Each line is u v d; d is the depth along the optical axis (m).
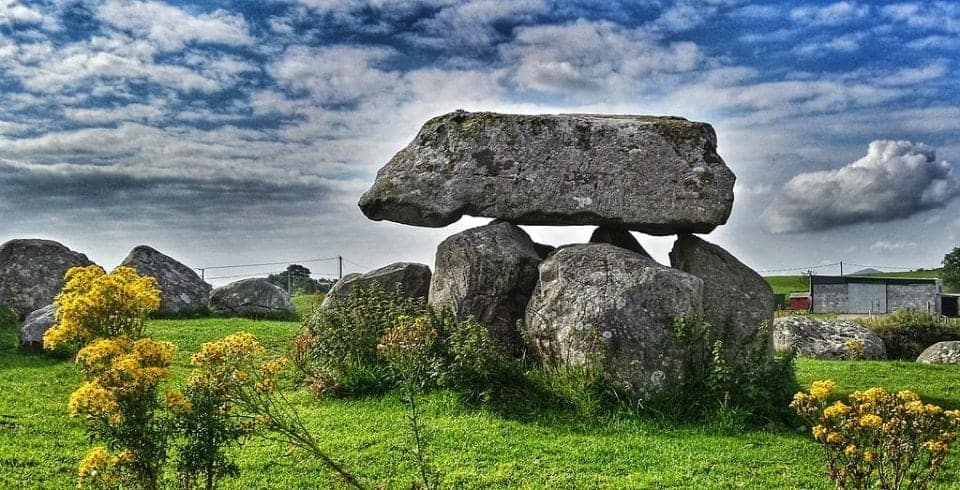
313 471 9.58
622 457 10.29
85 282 6.89
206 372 7.39
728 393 12.11
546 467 9.86
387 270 17.64
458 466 9.83
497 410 11.91
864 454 6.93
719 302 14.38
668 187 15.02
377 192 16.02
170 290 22.06
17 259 21.23
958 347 20.14
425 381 12.67
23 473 9.26
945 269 77.94
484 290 14.76
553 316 13.38
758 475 9.77
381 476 9.42
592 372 12.38
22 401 12.01
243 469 9.55
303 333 15.12
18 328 18.47
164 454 6.72
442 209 15.56
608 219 15.09
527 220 15.58
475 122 16.00
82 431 10.76
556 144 15.53
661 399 12.23
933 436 7.04
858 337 20.94
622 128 15.56
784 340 21.11
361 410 12.14
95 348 6.30
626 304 12.84
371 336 13.87
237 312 23.00
